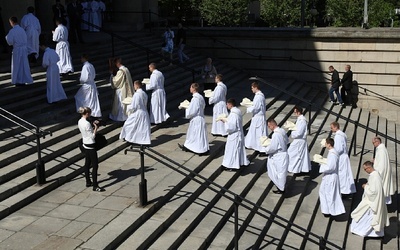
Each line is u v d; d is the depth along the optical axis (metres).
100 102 17.05
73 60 19.94
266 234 12.04
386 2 52.78
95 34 26.59
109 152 14.03
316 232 12.86
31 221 10.34
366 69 26.45
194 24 45.53
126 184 12.23
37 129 11.70
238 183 13.63
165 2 42.94
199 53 28.11
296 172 15.16
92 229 10.01
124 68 15.79
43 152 12.96
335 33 26.30
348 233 13.51
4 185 11.30
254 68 27.94
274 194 13.78
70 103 16.20
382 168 14.99
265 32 27.22
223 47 28.14
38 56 19.56
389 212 15.27
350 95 26.59
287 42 27.27
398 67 25.98
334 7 46.69
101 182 12.33
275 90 23.66
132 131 14.59
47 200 11.32
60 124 14.41
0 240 9.58
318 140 19.11
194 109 14.29
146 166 13.43
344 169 14.80
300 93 25.23
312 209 13.67
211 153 14.68
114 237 9.72
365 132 22.03
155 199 11.43
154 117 16.70
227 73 26.38
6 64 18.39
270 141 13.65
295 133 15.05
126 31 28.50
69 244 9.44
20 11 21.91
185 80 22.14
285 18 48.47
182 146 14.84
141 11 29.28
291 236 12.27
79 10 23.44
